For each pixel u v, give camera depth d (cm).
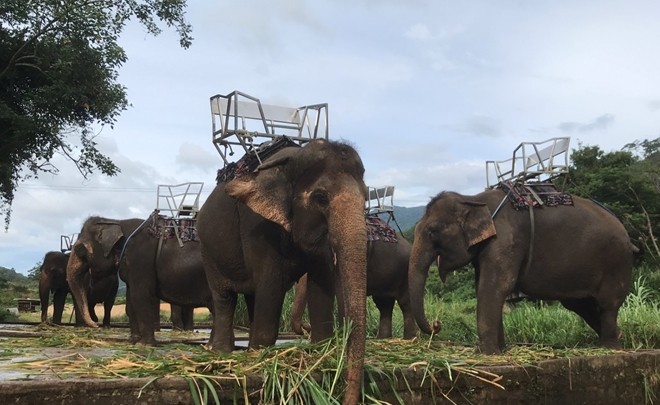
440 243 663
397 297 904
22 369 357
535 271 649
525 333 895
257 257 472
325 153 421
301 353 370
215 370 346
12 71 1558
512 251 630
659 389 580
